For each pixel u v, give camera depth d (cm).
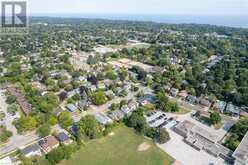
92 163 7350
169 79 14938
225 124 9925
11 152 7750
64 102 11756
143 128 8950
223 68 16788
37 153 7719
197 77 15050
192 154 7869
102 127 9231
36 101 11100
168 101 11244
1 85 13775
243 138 8388
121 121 9875
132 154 7831
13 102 11556
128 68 17962
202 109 11300
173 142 8531
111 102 11875
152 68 17675
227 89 12750
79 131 8444
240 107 11525
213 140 8475
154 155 7788
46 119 9606
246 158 7250
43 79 14475
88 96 12062
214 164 7375
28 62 18600
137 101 11994
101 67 17975
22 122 8962
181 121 10050
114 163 7381
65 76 15012
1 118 9962
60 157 7256
